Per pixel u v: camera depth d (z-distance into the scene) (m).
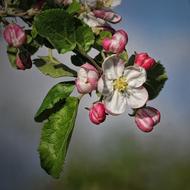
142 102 0.53
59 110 0.52
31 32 0.53
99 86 0.51
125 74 0.53
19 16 0.53
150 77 0.54
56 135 0.52
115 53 0.52
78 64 0.54
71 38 0.51
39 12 0.53
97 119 0.51
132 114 0.54
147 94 0.53
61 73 0.54
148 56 0.53
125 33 0.52
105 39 0.52
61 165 0.51
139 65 0.52
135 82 0.53
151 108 0.54
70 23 0.51
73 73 0.54
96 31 0.53
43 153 0.52
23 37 0.53
